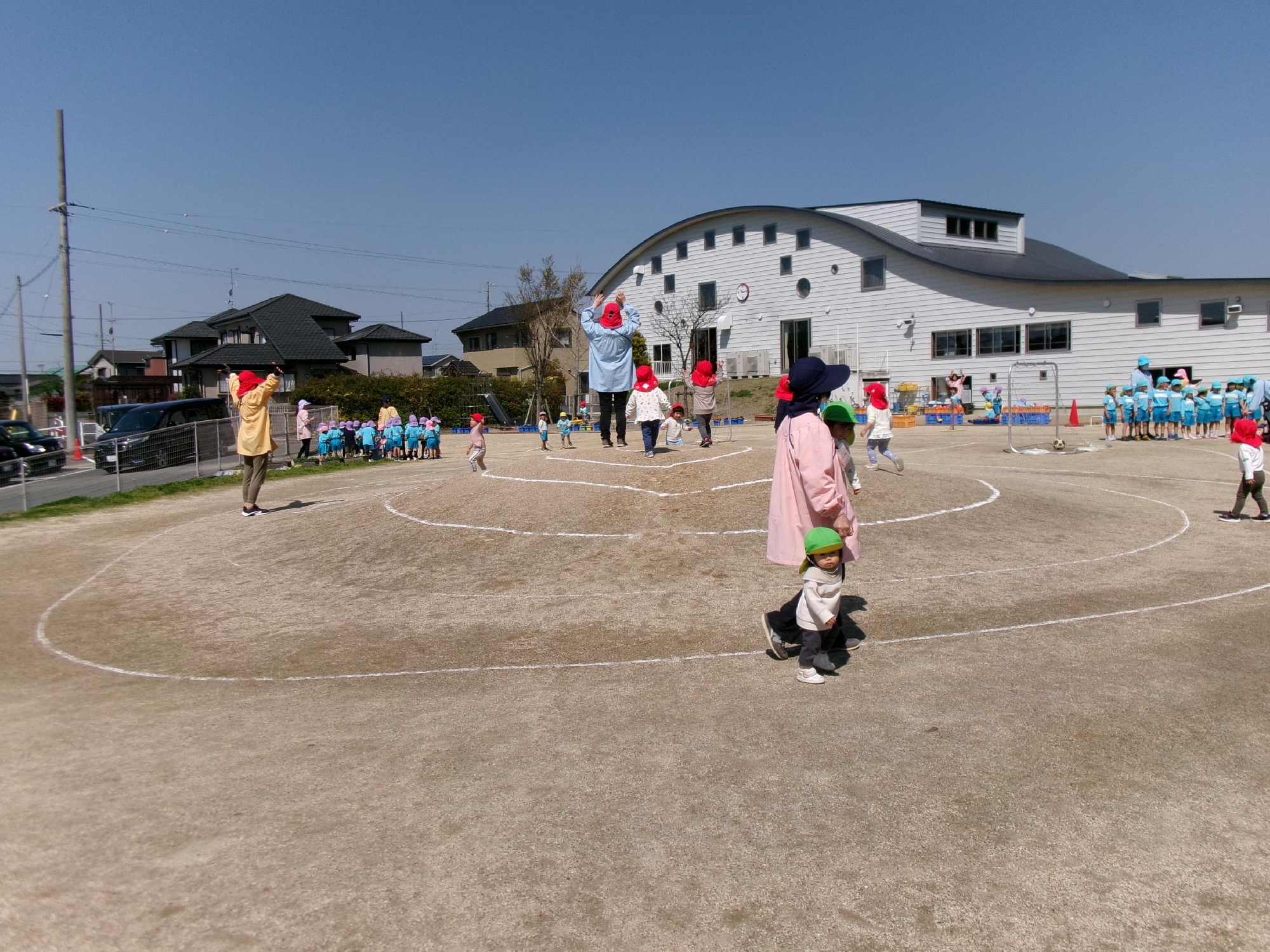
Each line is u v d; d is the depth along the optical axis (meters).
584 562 9.12
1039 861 3.34
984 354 37.59
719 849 3.50
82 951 2.92
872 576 8.30
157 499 18.55
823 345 43.06
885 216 42.53
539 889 3.24
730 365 46.47
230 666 6.75
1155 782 3.96
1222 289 31.30
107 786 4.32
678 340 47.41
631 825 3.72
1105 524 10.64
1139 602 7.25
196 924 3.07
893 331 40.50
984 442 25.02
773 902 3.12
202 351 61.56
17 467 22.56
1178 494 13.41
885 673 5.62
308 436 28.34
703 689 5.47
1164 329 32.69
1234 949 2.81
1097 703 4.95
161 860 3.53
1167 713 4.77
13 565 11.48
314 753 4.69
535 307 52.00
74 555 12.13
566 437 31.33
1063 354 35.22
